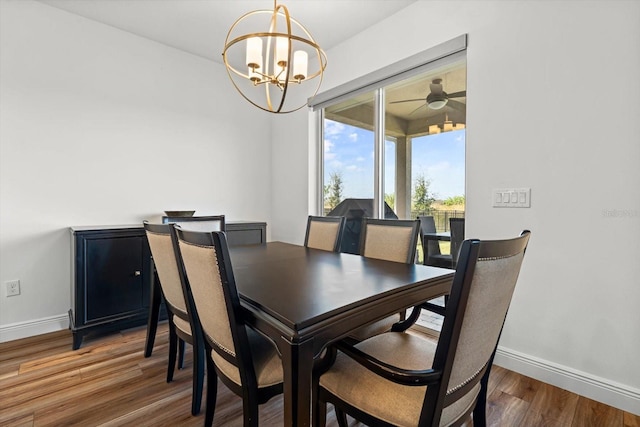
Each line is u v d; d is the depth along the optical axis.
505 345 1.96
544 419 1.48
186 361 2.03
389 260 1.89
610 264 1.58
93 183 2.66
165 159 3.05
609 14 1.56
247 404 1.07
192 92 3.21
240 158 3.59
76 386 1.73
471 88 2.08
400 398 0.94
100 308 2.33
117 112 2.77
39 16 2.40
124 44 2.80
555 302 1.75
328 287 1.24
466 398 1.00
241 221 3.48
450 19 2.20
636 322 1.51
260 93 3.75
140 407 1.56
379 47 2.67
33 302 2.41
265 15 2.55
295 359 0.88
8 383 1.76
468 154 2.11
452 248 2.41
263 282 1.32
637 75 1.49
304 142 3.46
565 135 1.70
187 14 2.55
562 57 1.71
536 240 1.81
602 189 1.59
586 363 1.66
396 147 2.76
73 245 2.32
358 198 3.07
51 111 2.46
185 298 1.42
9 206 2.31
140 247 2.53
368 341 1.28
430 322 2.61
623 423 1.45
